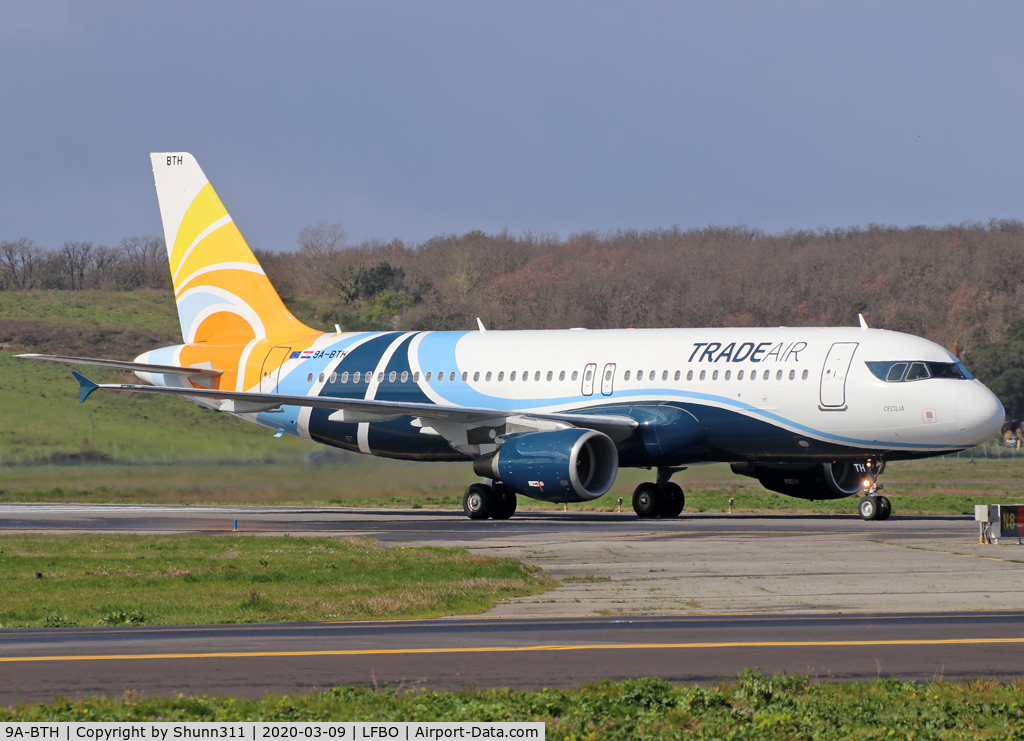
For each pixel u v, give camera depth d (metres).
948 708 36.56
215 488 173.00
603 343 128.12
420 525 116.00
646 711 36.78
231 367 146.62
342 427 140.62
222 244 149.88
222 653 46.38
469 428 126.19
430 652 46.47
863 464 121.56
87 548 90.81
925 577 69.38
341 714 36.00
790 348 118.12
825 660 44.66
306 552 86.31
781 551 83.75
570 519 127.12
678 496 130.62
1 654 46.47
